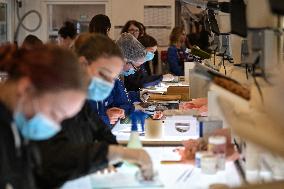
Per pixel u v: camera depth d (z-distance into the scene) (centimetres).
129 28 525
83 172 175
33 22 845
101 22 373
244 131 157
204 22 464
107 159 182
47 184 169
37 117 133
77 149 177
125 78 452
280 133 149
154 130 257
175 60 744
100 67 192
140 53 347
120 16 818
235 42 307
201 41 525
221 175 191
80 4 838
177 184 181
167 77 642
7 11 820
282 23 190
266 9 189
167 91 478
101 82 194
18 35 835
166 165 207
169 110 333
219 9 261
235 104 171
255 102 166
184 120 265
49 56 133
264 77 179
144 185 179
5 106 133
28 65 130
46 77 128
